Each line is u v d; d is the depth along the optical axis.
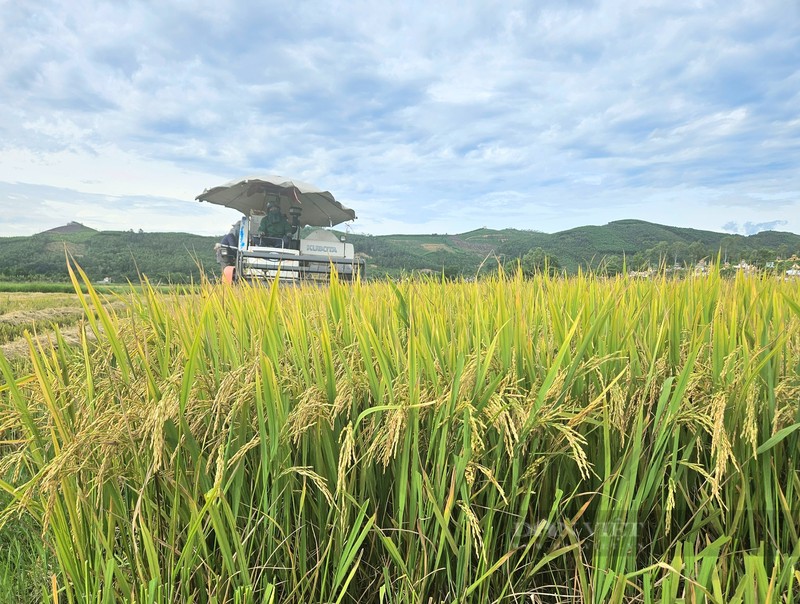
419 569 1.81
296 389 1.94
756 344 2.00
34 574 2.32
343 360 1.95
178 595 1.78
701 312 2.40
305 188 15.40
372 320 2.49
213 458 1.84
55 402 1.77
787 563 1.62
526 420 1.67
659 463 1.74
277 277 2.01
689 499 1.91
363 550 1.85
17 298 24.66
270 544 1.80
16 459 1.81
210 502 1.54
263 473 1.75
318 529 1.94
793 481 1.91
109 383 2.03
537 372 2.03
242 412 1.79
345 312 2.40
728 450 1.56
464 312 2.57
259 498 1.89
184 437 1.73
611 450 1.92
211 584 1.79
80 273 1.73
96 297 1.73
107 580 1.58
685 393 1.86
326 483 1.75
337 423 1.93
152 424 1.60
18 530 2.74
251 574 1.84
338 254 16.14
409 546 1.79
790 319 2.28
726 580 1.82
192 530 1.57
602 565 1.71
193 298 2.70
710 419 1.69
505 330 1.99
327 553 1.75
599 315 2.04
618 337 2.18
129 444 1.67
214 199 17.27
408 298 2.65
